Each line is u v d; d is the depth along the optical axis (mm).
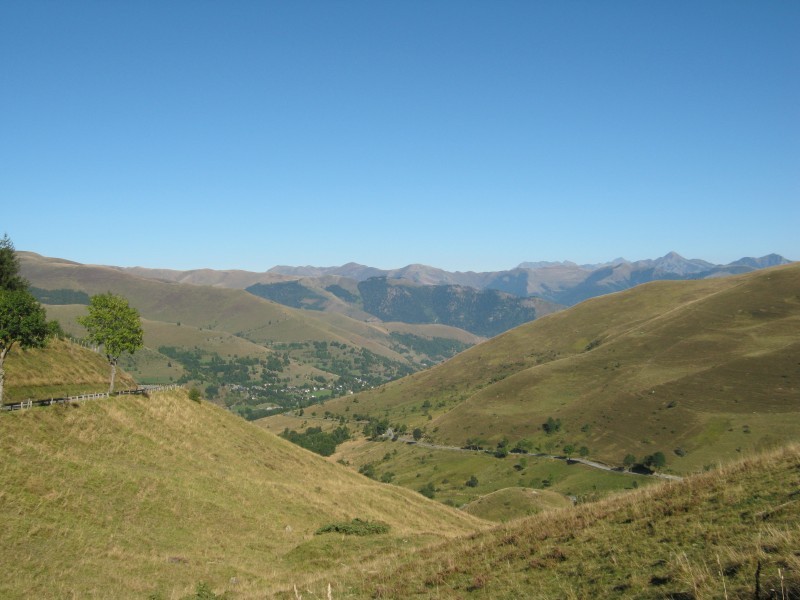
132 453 45750
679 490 20281
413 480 173000
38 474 31344
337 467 83562
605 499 24516
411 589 18469
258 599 21531
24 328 46688
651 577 13258
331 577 23656
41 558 23578
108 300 62219
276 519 42344
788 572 10742
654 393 174250
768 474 18438
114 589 22906
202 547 31719
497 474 161375
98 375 80750
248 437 72812
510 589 15711
